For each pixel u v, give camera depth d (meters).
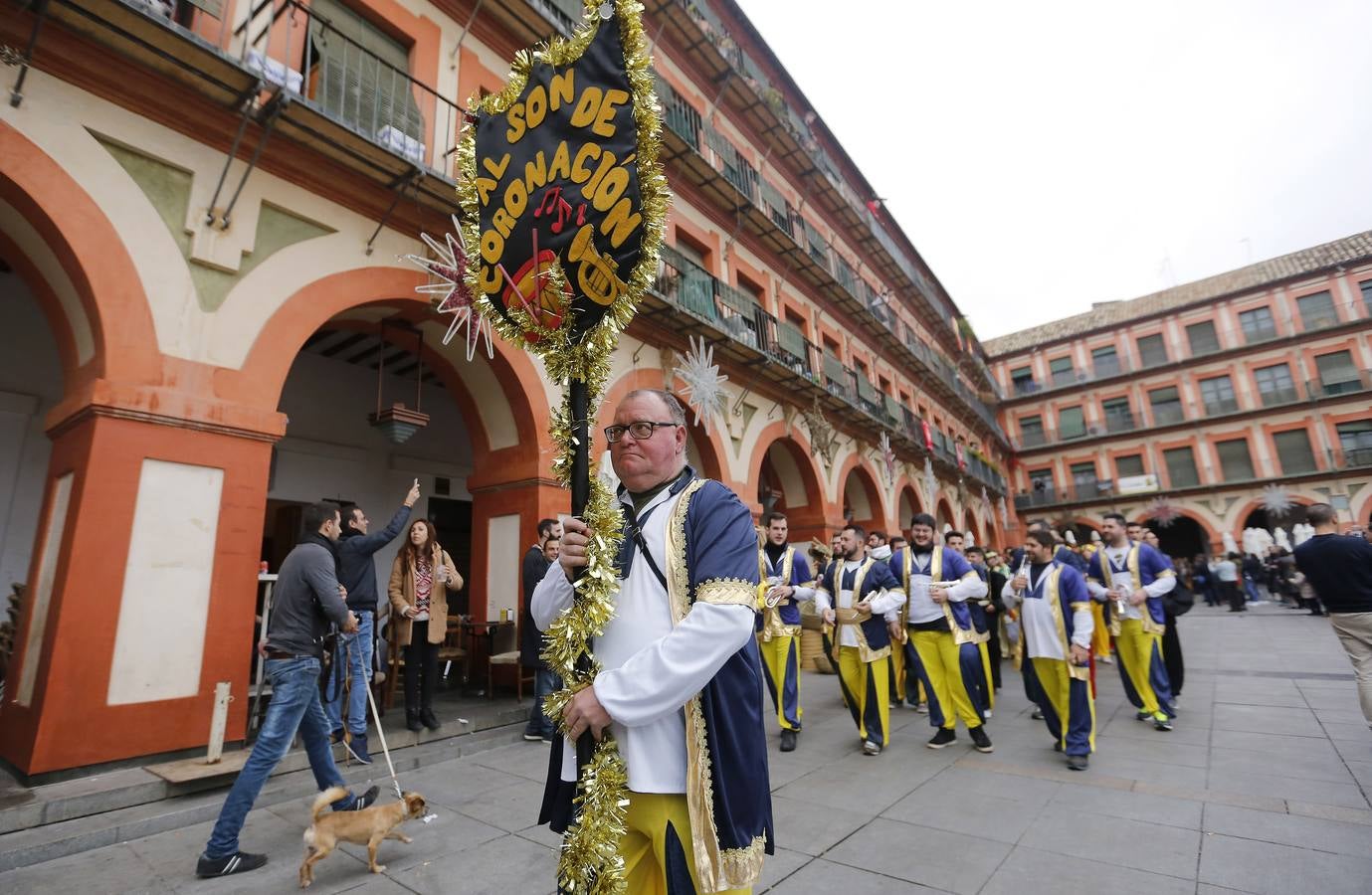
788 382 13.04
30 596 4.63
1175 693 6.52
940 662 5.68
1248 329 30.81
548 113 1.98
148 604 4.47
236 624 4.86
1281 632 13.12
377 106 6.71
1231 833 3.52
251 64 5.50
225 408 5.03
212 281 5.23
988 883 3.05
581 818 1.45
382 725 5.77
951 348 29.27
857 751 5.57
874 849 3.47
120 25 4.55
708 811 1.43
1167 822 3.72
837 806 4.17
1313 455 28.17
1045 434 35.75
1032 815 3.91
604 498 1.65
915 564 5.86
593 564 1.54
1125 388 33.66
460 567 11.23
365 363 10.02
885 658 5.52
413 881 3.14
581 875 1.42
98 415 4.43
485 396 8.36
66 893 3.03
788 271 15.16
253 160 5.30
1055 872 3.15
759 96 14.13
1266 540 24.86
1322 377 28.66
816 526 14.10
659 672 1.37
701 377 9.91
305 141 5.77
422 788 4.55
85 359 4.86
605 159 1.83
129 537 4.45
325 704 4.93
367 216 6.46
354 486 9.76
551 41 2.00
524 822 3.89
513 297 1.97
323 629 3.68
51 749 3.98
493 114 2.14
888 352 20.58
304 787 4.39
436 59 7.64
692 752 1.46
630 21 1.83
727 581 1.46
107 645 4.27
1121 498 32.59
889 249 21.02
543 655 1.60
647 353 9.96
